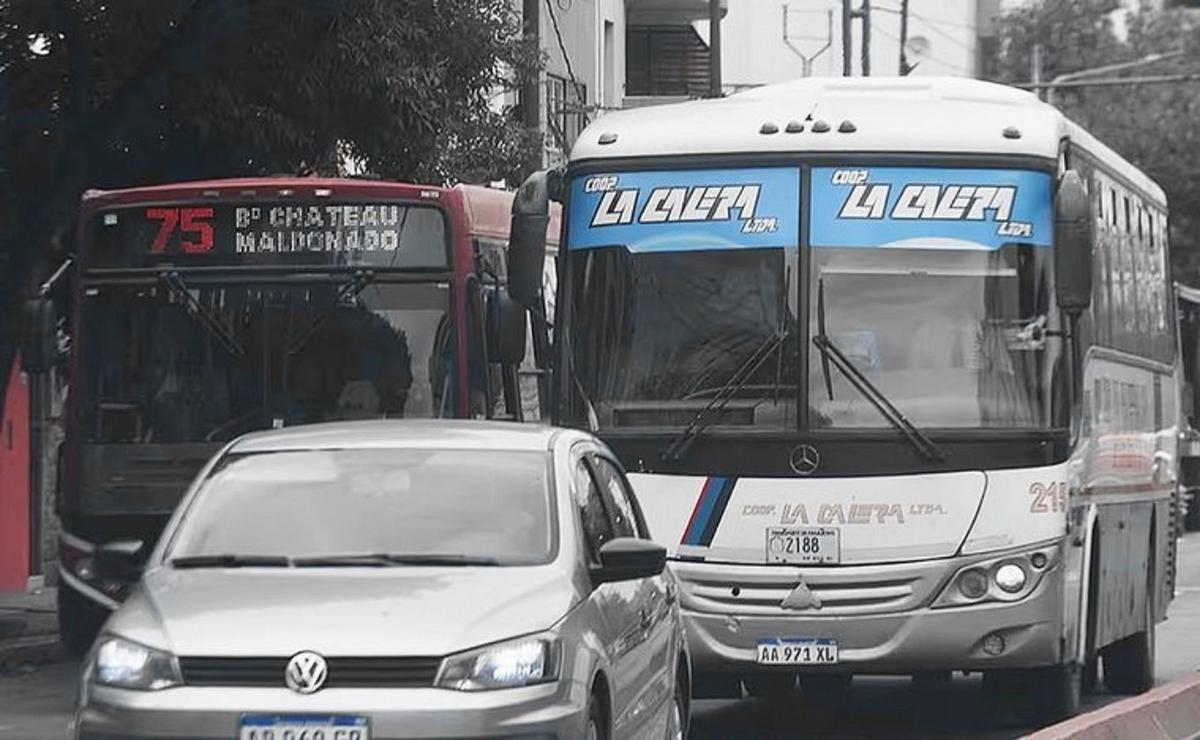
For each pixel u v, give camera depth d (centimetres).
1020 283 3066
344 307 3834
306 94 4694
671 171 3133
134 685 2020
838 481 3023
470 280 3847
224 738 1991
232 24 4475
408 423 2448
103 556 2361
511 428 2419
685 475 3053
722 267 3092
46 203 4597
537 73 5572
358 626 2028
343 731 1984
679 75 11694
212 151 4847
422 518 2245
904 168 3094
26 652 4269
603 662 2144
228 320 3841
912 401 3033
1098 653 3772
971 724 3391
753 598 3023
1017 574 3009
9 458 5650
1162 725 3166
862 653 3008
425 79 4853
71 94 4519
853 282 3066
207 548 2238
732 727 3369
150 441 3834
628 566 2228
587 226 3148
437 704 1991
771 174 3108
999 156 3098
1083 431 3206
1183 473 9344
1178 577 7038
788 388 3045
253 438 2411
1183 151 15388
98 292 3872
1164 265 4306
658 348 3092
